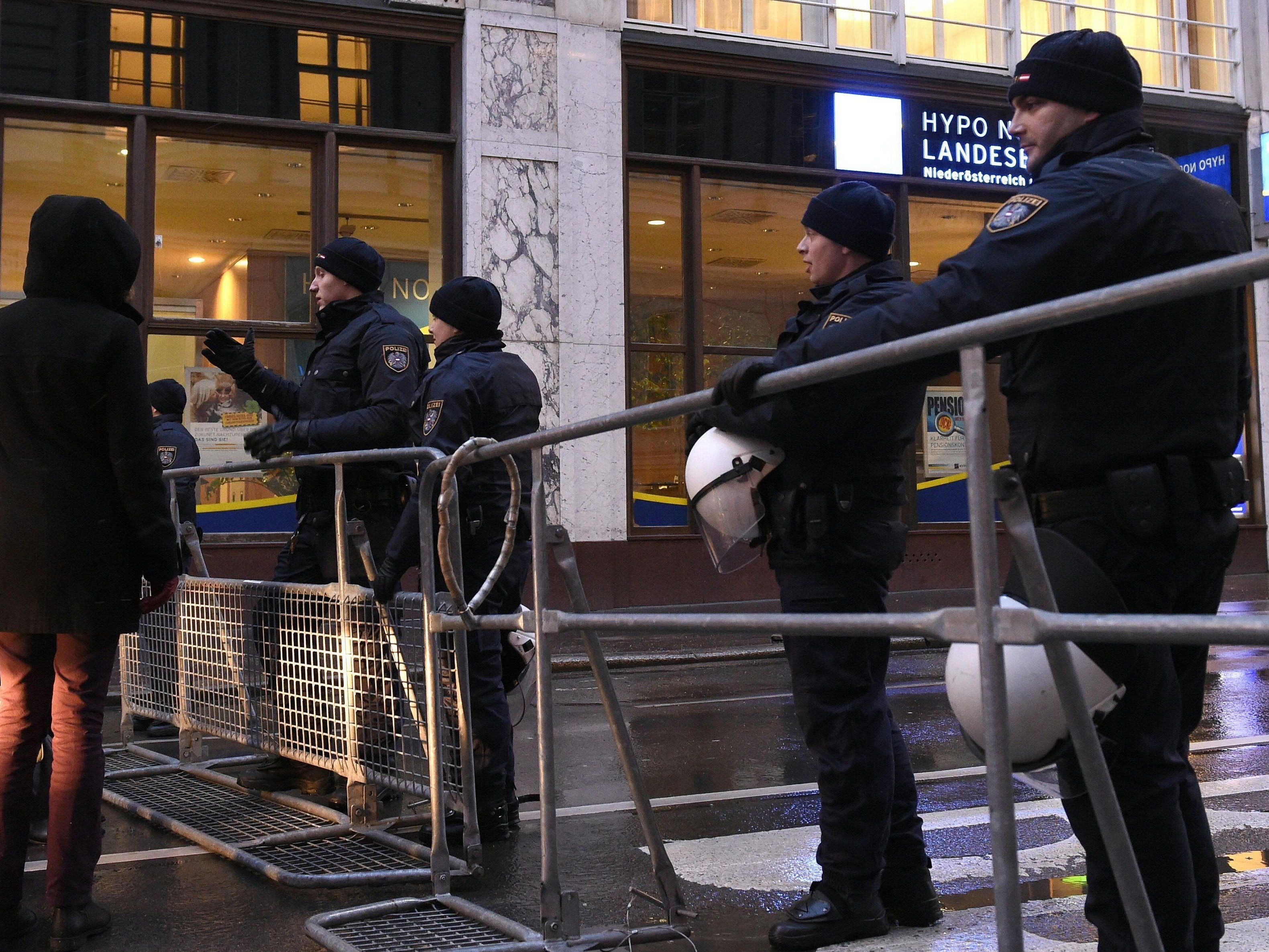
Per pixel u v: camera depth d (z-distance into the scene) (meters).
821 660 3.29
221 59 12.31
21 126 11.70
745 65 14.19
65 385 3.37
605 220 13.48
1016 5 15.52
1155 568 2.31
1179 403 2.28
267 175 12.58
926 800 5.20
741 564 3.52
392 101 12.91
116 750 6.19
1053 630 1.85
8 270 11.64
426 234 13.09
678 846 4.47
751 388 2.46
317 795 5.13
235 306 12.41
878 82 14.81
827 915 3.28
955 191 15.29
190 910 3.73
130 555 3.51
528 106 13.22
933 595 14.27
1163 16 16.53
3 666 3.47
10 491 3.38
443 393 4.37
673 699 8.48
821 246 3.41
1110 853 2.06
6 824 3.44
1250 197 16.67
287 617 4.77
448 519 3.66
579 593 3.27
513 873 4.13
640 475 13.73
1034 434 2.40
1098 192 2.32
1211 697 8.10
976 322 1.96
